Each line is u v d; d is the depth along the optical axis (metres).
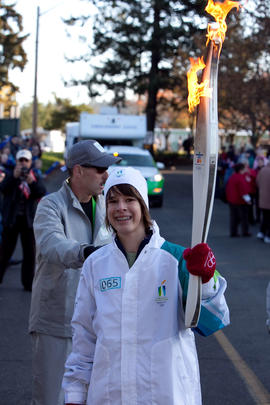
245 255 10.70
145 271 2.34
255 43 20.80
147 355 2.29
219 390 4.68
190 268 2.19
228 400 4.49
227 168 20.36
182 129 64.00
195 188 2.13
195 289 2.20
